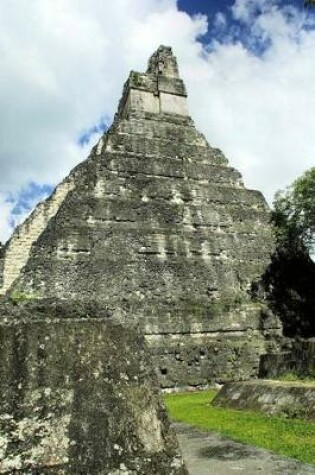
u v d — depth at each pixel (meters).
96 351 4.59
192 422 9.52
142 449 4.20
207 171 24.47
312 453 6.45
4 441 3.87
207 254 21.31
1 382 4.10
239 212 23.55
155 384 4.68
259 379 12.78
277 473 5.50
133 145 23.95
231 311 19.16
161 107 26.80
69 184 22.23
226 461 6.16
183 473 4.20
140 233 20.19
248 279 21.30
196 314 18.36
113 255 19.05
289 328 19.94
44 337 4.46
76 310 4.91
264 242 22.98
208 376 17.12
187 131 26.41
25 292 17.00
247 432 8.12
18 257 20.28
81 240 18.81
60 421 4.11
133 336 4.91
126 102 27.48
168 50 28.92
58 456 3.94
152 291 18.97
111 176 21.64
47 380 4.26
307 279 22.12
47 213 21.41
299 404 9.18
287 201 21.00
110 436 4.18
